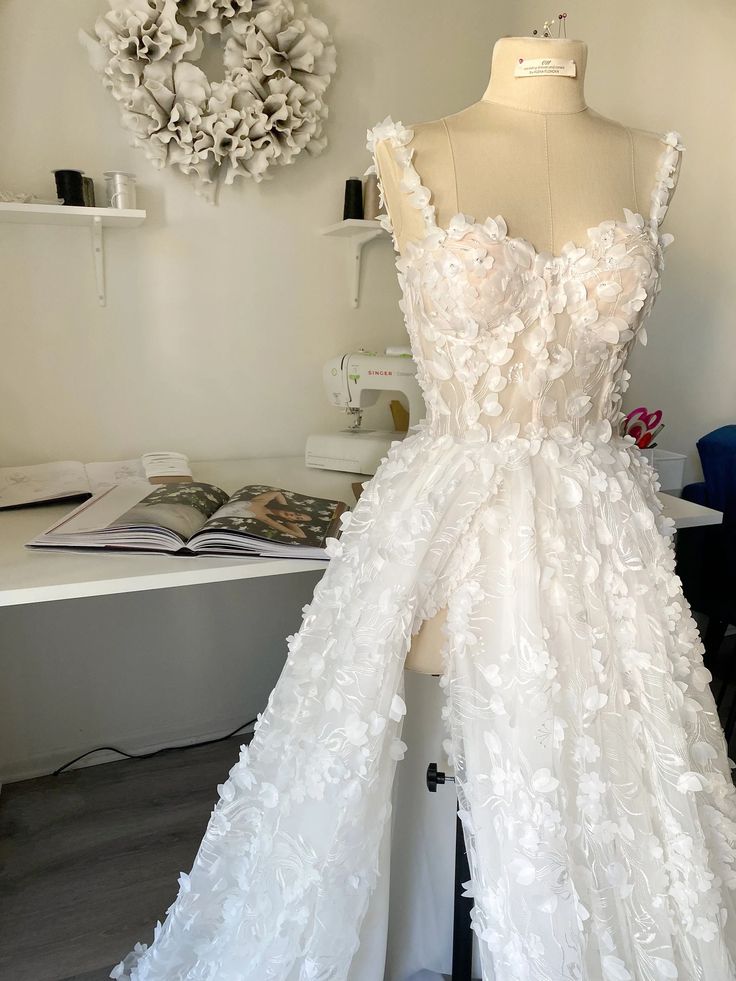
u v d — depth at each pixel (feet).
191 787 6.36
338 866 3.04
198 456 6.53
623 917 2.88
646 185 3.37
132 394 6.17
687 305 8.13
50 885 5.29
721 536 7.39
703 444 7.89
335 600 3.43
